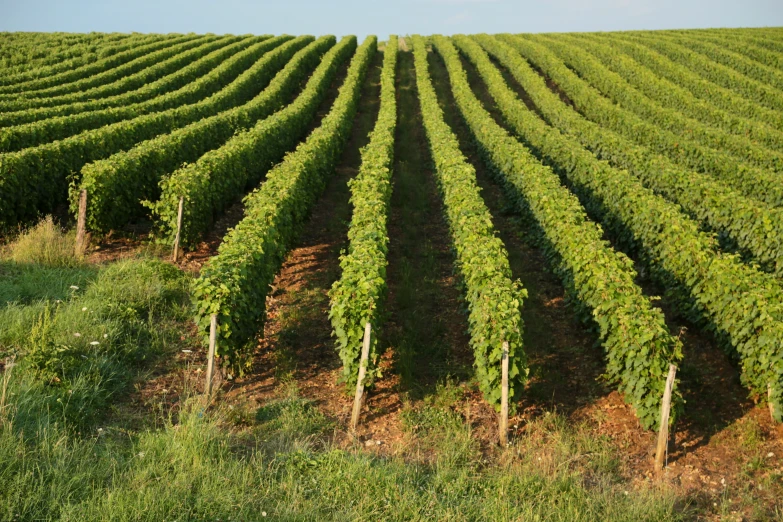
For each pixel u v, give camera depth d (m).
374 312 10.35
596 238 13.30
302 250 18.00
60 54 50.09
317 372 11.41
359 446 9.15
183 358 11.27
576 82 39.78
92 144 20.84
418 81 43.94
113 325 11.34
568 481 8.31
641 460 9.28
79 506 6.73
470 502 7.69
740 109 35.12
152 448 8.16
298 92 44.00
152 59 48.28
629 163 22.80
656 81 39.41
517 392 9.83
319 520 7.03
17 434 7.90
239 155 20.84
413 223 20.36
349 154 29.64
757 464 9.07
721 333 11.59
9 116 26.27
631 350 9.79
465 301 13.59
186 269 15.64
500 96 37.09
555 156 24.08
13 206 16.84
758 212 15.49
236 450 8.62
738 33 62.50
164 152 20.16
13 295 12.27
